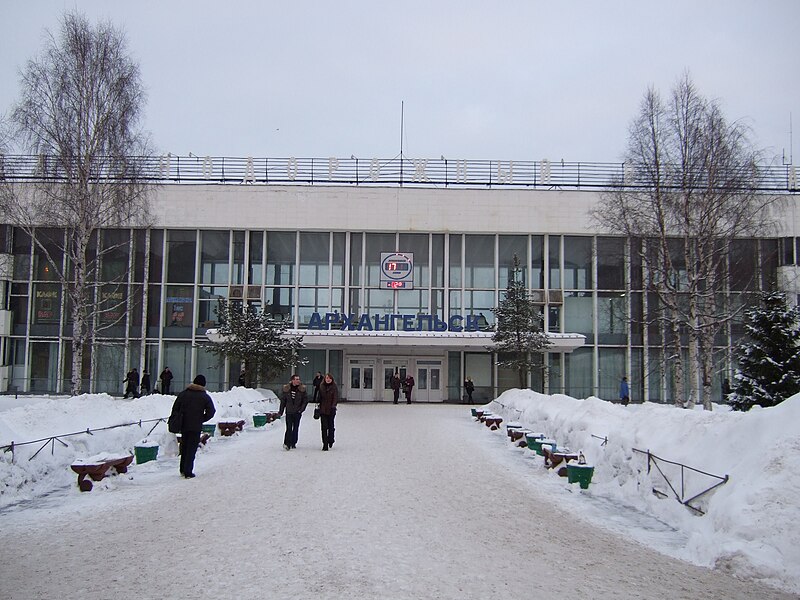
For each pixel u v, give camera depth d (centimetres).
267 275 4400
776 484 800
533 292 4350
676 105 2981
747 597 656
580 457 1391
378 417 2972
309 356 4362
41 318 4325
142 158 3162
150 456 1473
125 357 4262
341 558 770
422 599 634
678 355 2911
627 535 919
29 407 1416
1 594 646
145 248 4353
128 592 651
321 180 4562
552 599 643
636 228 3048
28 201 3319
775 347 1841
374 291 4406
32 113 2911
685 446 1073
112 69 3053
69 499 1121
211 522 953
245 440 2022
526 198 4406
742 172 2903
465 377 4338
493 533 916
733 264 3531
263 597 635
